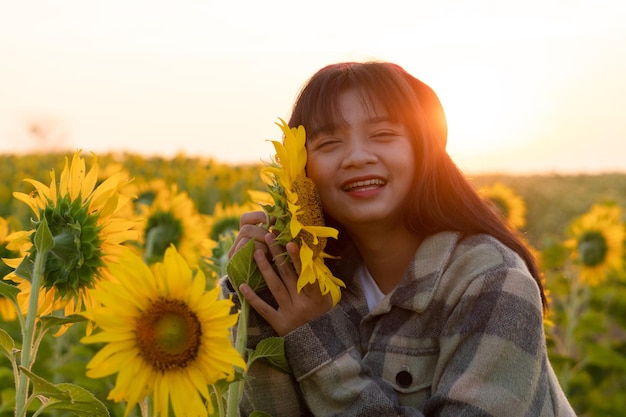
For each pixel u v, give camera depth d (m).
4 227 2.77
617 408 5.55
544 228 17.05
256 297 2.06
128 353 1.61
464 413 2.04
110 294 1.61
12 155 16.75
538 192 18.09
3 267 2.69
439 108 2.41
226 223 4.98
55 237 1.86
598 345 5.43
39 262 1.81
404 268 2.41
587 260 6.02
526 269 2.26
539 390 2.13
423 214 2.30
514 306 2.15
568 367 5.41
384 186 2.23
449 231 2.32
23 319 1.80
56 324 1.83
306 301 2.12
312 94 2.24
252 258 2.07
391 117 2.22
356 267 2.45
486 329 2.13
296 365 2.13
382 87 2.22
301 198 1.95
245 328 2.05
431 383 2.23
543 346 2.18
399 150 2.23
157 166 14.05
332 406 2.12
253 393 2.26
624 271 7.15
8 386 4.11
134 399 1.61
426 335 2.26
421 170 2.29
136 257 1.64
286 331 2.12
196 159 14.70
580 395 5.75
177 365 1.63
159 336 1.62
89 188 1.92
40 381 1.69
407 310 2.29
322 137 2.22
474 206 2.35
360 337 2.35
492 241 2.30
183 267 1.64
